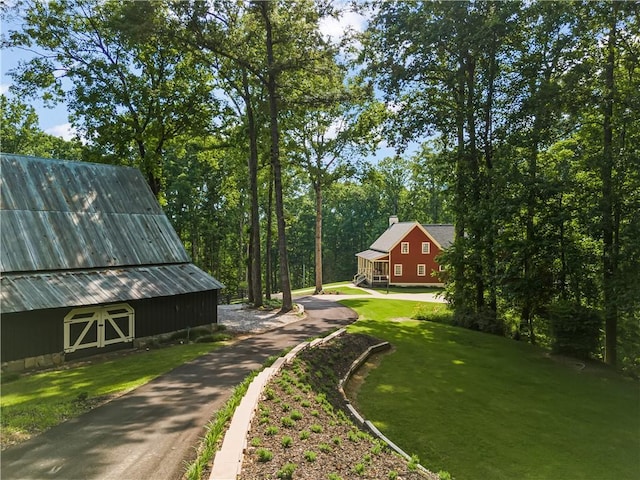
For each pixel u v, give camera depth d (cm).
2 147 3447
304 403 890
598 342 1833
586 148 2094
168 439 684
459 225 2488
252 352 1427
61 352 1397
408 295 3984
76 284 1489
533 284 1992
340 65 2273
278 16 2209
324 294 4075
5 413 803
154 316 1683
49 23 2259
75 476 561
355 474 606
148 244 1872
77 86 2355
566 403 1298
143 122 2627
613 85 1933
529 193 1966
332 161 3653
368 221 7406
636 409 1277
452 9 2167
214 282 1922
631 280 1723
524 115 2072
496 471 856
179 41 2186
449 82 2320
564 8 1844
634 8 1778
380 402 1191
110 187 1925
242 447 590
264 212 5447
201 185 4556
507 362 1716
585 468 892
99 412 817
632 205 1812
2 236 1449
